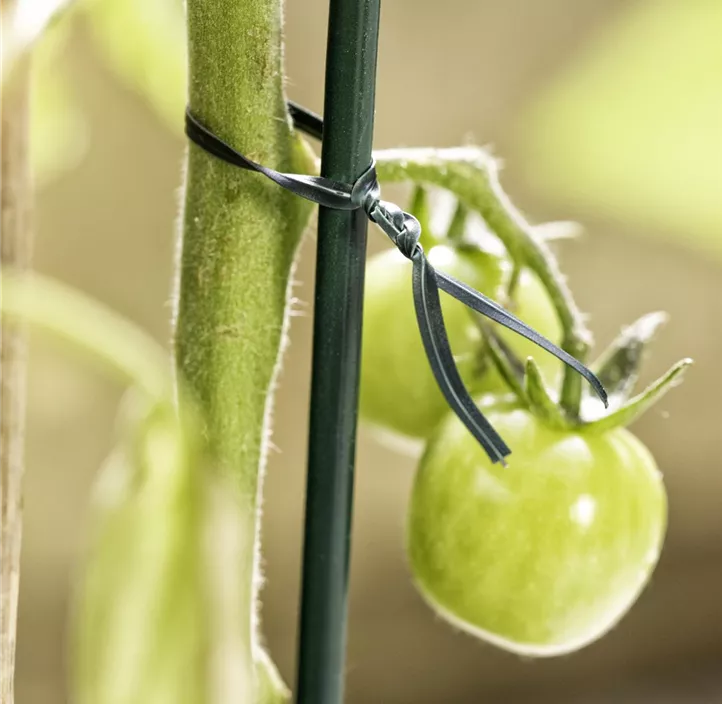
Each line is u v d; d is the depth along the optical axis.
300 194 0.45
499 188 0.49
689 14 0.52
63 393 1.02
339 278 0.46
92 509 0.40
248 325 0.46
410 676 1.27
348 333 0.46
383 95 1.15
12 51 0.44
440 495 0.49
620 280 1.26
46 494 1.04
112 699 0.40
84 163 1.08
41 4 0.44
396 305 0.50
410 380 0.50
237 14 0.45
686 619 1.37
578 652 1.33
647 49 0.53
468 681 1.30
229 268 0.46
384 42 1.14
